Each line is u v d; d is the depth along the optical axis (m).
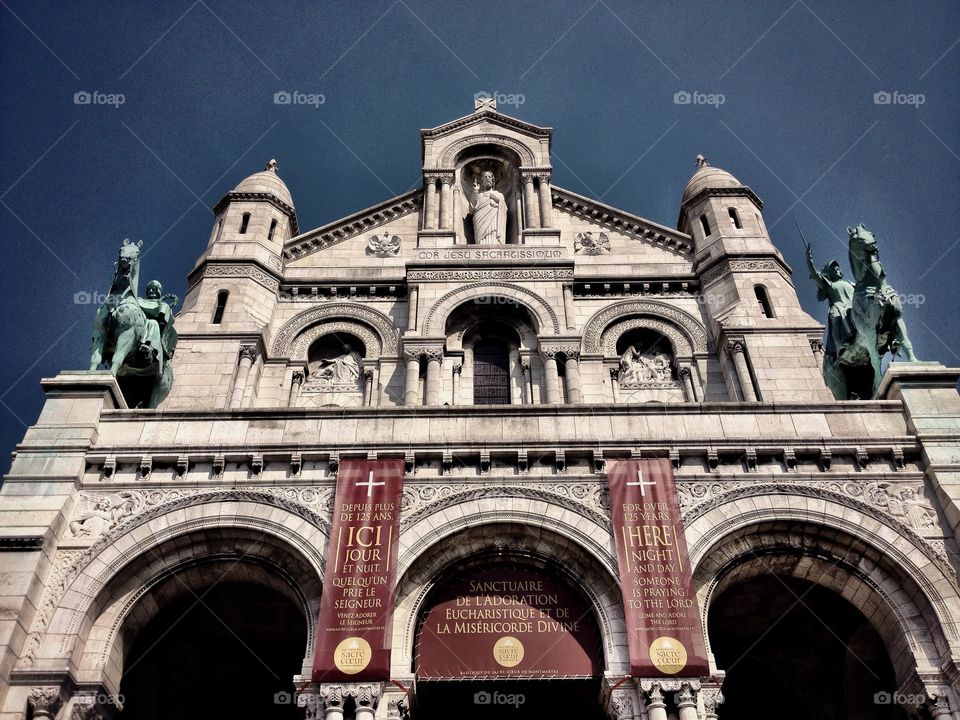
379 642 16.05
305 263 32.94
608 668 16.16
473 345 30.42
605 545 17.36
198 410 19.41
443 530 17.52
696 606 16.50
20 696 15.45
